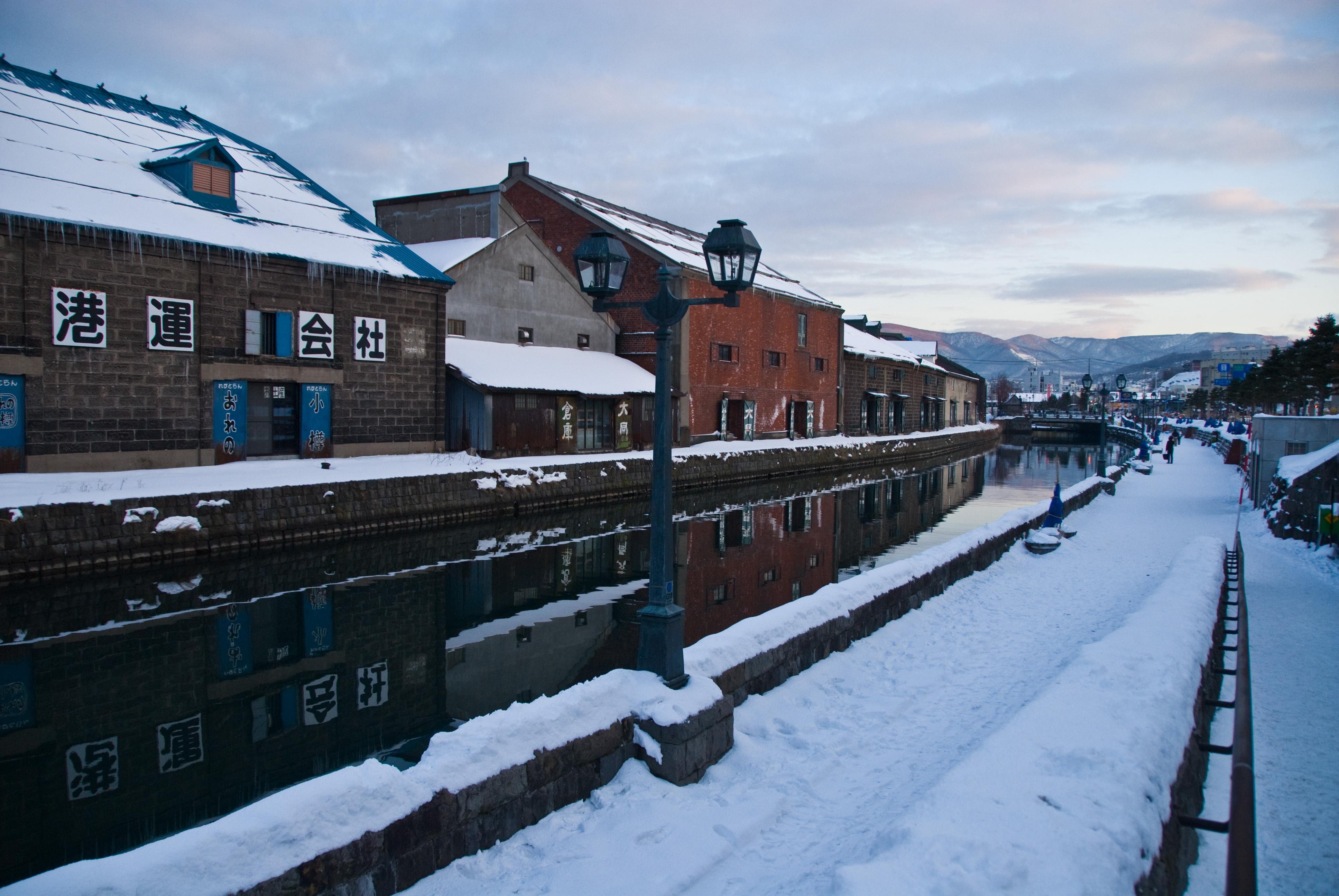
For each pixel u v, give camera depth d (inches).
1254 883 108.7
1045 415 4092.0
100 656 407.2
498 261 1120.8
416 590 547.2
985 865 142.6
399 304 872.3
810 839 192.7
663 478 239.8
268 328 761.0
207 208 762.2
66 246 626.5
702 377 1379.2
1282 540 650.8
